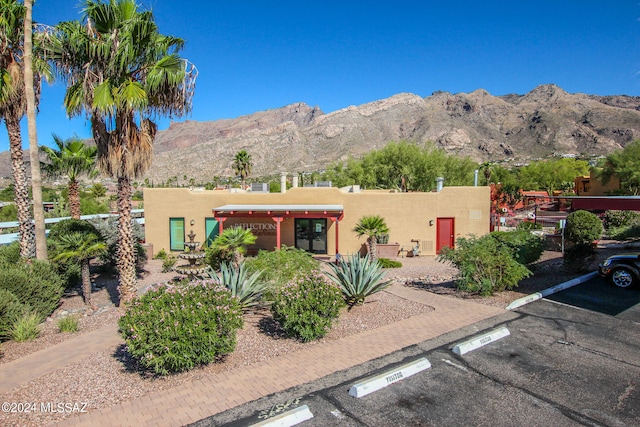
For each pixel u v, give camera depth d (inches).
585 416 207.5
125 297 438.3
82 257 443.5
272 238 824.9
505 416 207.9
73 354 302.7
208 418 207.3
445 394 231.5
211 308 267.1
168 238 845.8
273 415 208.7
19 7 474.3
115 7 397.7
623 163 1758.1
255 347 305.9
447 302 432.5
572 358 280.2
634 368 263.4
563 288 476.4
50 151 742.5
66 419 207.8
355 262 426.0
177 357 242.8
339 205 801.6
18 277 398.6
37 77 518.0
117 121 418.0
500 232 558.3
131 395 233.0
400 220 790.5
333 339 324.2
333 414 211.0
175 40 429.7
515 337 321.7
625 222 941.2
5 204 1215.6
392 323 363.9
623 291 459.8
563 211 1667.1
